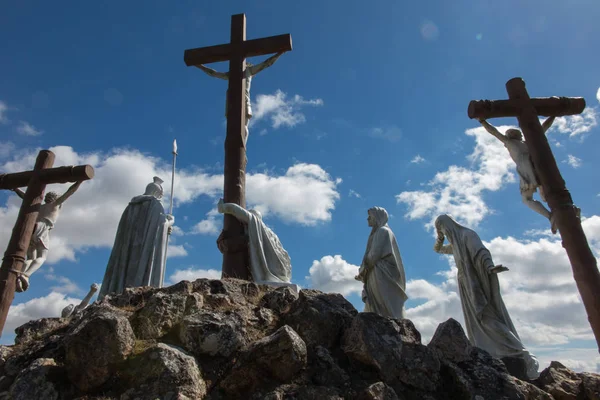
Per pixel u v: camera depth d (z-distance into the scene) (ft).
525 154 32.01
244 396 20.17
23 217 31.60
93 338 20.66
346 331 23.53
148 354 20.51
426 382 21.97
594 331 26.23
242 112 39.37
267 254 33.96
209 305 25.04
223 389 20.39
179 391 19.02
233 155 37.93
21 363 22.26
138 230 34.96
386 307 31.65
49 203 35.06
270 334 23.61
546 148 31.07
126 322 21.47
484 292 31.01
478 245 31.78
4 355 22.90
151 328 22.65
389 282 32.27
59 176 32.60
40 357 22.25
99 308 23.79
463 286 32.09
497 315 30.63
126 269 33.83
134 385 19.72
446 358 23.61
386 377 21.54
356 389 20.75
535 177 31.17
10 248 30.68
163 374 19.52
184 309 23.94
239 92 39.81
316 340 23.21
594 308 26.50
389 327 23.27
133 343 21.40
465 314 31.60
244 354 21.25
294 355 20.79
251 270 32.99
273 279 32.60
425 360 22.56
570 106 32.35
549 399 22.74
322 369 21.47
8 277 29.81
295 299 26.68
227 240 34.40
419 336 24.02
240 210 34.83
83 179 32.99
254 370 20.53
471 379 22.62
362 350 22.07
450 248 34.60
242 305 25.88
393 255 33.12
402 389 21.48
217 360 21.39
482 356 24.39
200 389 19.75
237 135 38.52
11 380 21.59
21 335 24.57
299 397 19.67
